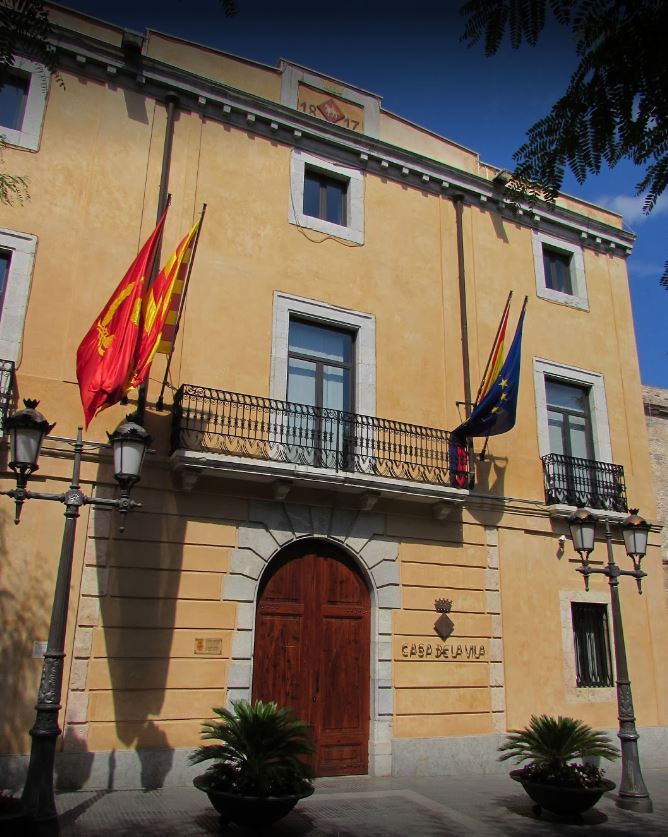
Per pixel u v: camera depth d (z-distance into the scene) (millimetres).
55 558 8836
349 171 12781
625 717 9148
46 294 9688
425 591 11133
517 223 14500
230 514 9945
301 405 10578
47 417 9242
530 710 11430
